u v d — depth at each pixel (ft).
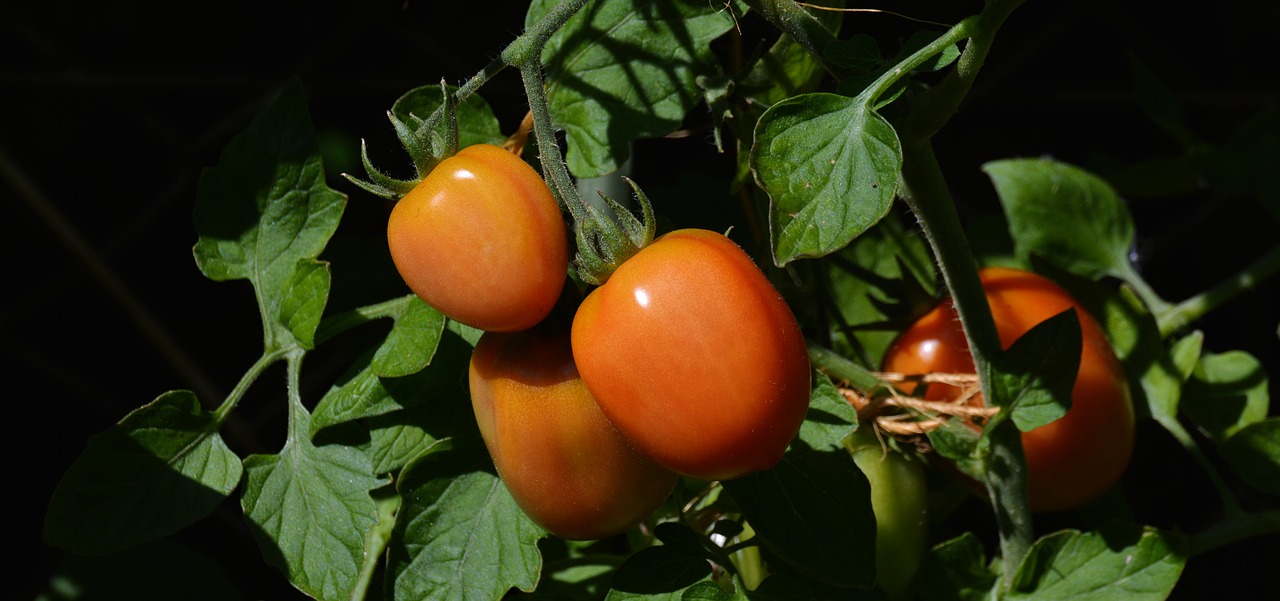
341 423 2.19
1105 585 2.30
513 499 2.10
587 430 1.97
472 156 1.91
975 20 1.87
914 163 2.04
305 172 2.24
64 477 2.11
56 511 2.10
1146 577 2.29
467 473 2.14
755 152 1.84
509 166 1.90
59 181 2.97
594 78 2.24
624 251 1.89
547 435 1.97
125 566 2.40
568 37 2.25
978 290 2.16
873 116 1.85
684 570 2.09
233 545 2.94
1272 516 2.49
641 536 2.38
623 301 1.85
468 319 1.91
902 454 2.38
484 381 2.00
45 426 2.93
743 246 2.61
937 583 2.37
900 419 2.39
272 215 2.24
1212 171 2.80
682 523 2.17
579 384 1.97
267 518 2.17
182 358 2.93
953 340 2.42
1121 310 2.61
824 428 2.13
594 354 1.87
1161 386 2.59
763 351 1.84
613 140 2.23
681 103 2.23
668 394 1.85
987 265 2.79
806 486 2.09
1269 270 2.70
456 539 2.12
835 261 2.52
